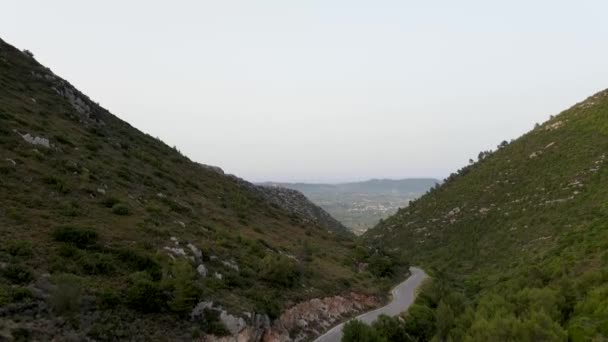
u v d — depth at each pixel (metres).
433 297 51.00
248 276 34.97
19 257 21.47
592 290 36.00
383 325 33.62
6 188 29.45
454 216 104.12
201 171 80.75
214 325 23.66
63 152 43.00
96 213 32.56
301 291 38.19
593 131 95.31
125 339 18.91
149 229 33.12
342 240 85.62
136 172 51.78
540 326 30.12
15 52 66.31
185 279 24.16
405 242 109.06
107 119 74.62
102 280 23.03
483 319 32.41
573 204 72.31
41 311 17.95
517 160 107.44
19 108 48.47
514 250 71.56
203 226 43.62
